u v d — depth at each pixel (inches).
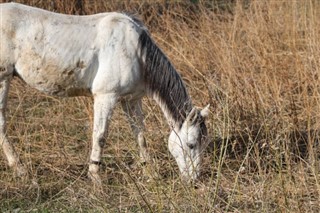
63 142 719.1
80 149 711.1
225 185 598.2
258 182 602.2
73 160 673.0
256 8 1045.8
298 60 840.9
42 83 618.8
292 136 706.2
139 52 611.8
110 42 608.1
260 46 921.5
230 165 654.5
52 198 586.9
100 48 609.3
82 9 1037.8
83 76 613.6
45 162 657.0
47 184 607.2
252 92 769.6
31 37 601.3
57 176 630.5
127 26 613.6
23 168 622.5
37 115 813.9
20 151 670.5
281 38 987.9
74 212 559.8
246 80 784.3
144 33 615.5
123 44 608.1
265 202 546.9
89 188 599.5
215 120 731.4
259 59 889.5
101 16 625.6
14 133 738.8
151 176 561.6
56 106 827.4
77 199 577.3
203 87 856.9
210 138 658.8
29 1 1011.3
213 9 1132.5
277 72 854.5
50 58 604.1
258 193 569.3
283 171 611.8
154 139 701.3
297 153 671.1
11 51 602.2
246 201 562.9
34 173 629.9
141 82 623.5
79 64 607.8
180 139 579.8
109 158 685.9
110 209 557.0
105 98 610.9
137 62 613.0
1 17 598.5
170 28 994.1
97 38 610.2
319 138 696.4
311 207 538.3
